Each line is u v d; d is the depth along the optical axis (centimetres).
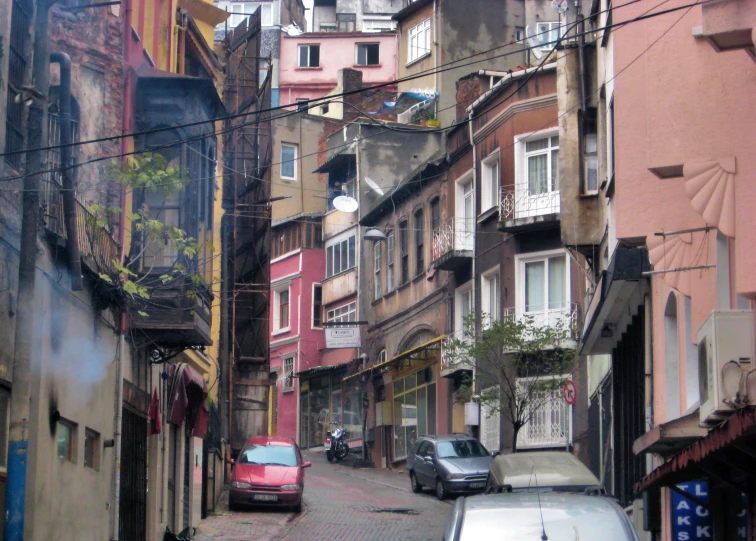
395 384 4134
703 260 1292
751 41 925
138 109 1784
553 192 3102
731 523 1255
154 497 1905
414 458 3106
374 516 2567
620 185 1357
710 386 980
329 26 7475
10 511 960
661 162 1135
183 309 1706
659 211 1334
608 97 1838
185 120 1794
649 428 1680
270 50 6475
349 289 4744
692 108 1130
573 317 2947
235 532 2281
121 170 1355
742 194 993
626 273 1614
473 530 844
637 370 1872
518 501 895
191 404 2280
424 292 3922
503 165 3241
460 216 3594
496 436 3231
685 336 1410
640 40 1382
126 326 1680
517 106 3200
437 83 4925
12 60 1255
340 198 4266
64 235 1344
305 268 5234
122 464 1695
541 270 3141
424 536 2202
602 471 2511
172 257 1722
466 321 3039
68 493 1369
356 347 4478
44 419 1260
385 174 4566
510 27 5097
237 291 3044
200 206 1838
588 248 2383
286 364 5306
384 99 5522
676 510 1358
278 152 5616
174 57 2284
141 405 1833
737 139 1101
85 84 1605
